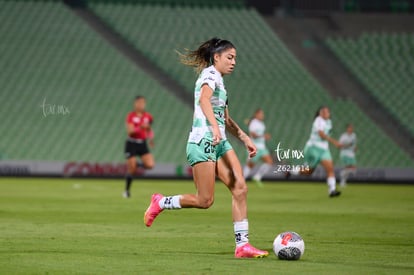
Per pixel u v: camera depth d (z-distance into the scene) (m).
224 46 33.94
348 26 154.50
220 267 30.42
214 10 149.62
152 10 146.50
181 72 137.62
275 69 141.62
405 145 133.12
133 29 142.50
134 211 59.62
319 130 79.88
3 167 114.56
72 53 135.50
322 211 62.50
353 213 60.78
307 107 136.25
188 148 33.88
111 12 144.62
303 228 48.81
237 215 33.78
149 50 140.00
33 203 66.38
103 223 49.78
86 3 147.62
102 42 137.88
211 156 33.47
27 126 125.25
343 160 107.88
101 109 129.12
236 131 35.59
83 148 124.19
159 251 35.94
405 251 37.12
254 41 145.88
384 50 148.12
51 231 44.50
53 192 82.06
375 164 129.00
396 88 142.00
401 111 138.00
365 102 140.38
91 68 134.00
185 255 34.28
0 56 132.50
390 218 56.50
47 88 130.00
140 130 78.12
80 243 38.88
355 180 119.38
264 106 135.38
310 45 150.50
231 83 137.75
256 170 119.56
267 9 157.88
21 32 136.50
